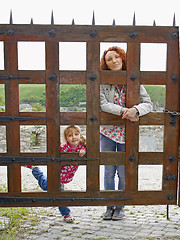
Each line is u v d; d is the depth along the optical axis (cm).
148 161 322
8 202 315
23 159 311
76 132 346
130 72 313
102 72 311
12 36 302
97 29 307
